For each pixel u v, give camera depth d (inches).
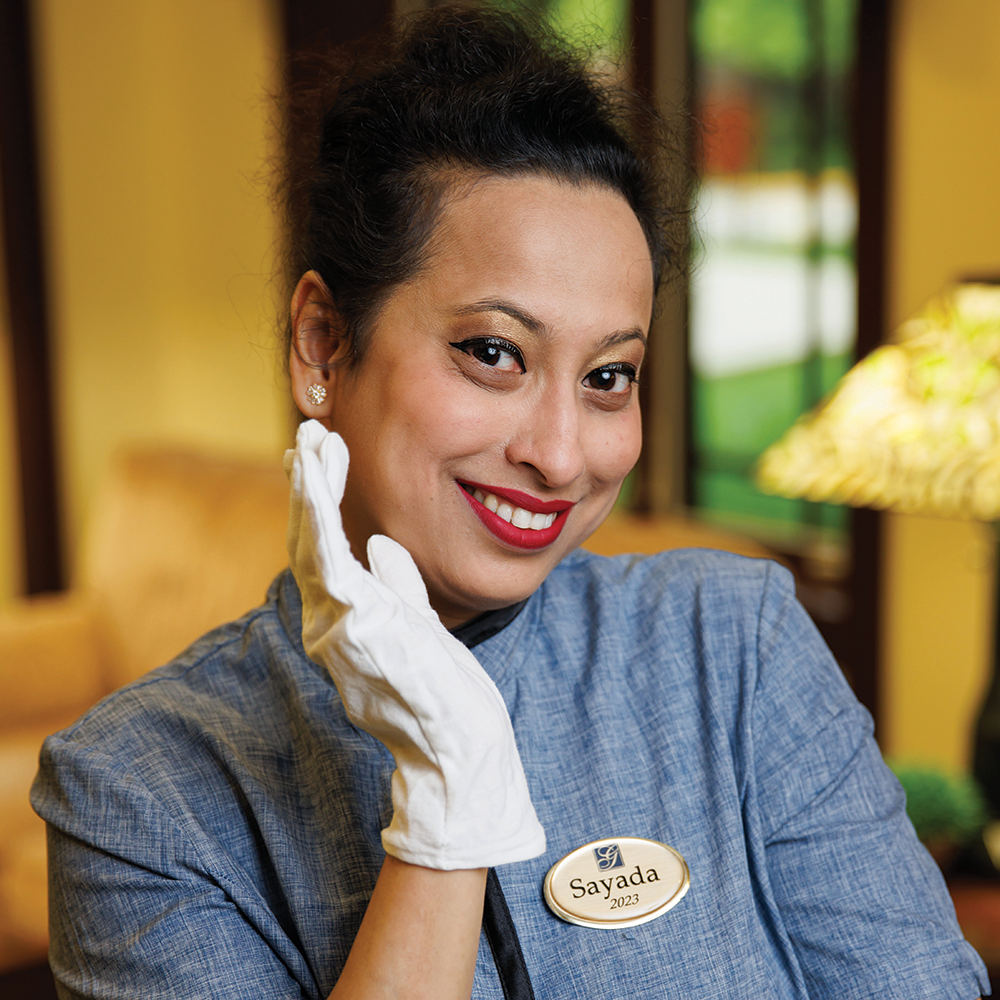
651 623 35.5
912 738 89.8
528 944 30.6
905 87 84.4
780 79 93.7
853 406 64.9
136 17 133.3
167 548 103.3
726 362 101.3
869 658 91.3
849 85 89.8
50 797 32.1
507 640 34.1
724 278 100.4
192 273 134.6
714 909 31.2
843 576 95.7
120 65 135.5
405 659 25.0
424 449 30.0
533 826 26.3
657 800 32.7
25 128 138.7
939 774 64.4
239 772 31.9
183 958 29.4
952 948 31.8
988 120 80.0
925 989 31.0
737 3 95.1
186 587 99.9
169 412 139.5
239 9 124.8
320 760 32.1
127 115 136.1
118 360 141.0
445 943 25.5
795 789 33.0
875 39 85.0
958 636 86.1
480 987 29.8
